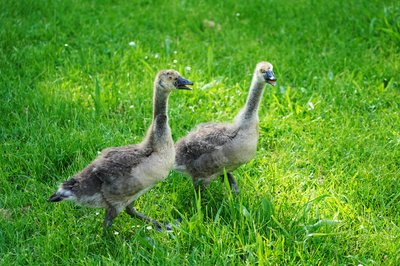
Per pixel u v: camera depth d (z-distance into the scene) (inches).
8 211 294.5
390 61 439.8
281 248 263.6
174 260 254.7
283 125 369.4
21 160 327.3
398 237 273.6
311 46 466.6
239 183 320.5
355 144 351.3
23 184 314.7
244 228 273.4
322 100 394.3
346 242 275.4
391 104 392.5
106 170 262.7
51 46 453.4
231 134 295.0
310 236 270.2
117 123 367.6
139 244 273.3
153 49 462.6
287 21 503.8
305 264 254.4
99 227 286.0
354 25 490.6
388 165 333.4
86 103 390.3
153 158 268.7
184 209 302.0
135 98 391.9
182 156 301.7
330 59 444.5
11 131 354.9
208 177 304.0
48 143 336.8
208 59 430.6
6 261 255.8
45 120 358.0
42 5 513.3
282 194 307.0
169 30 496.7
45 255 260.7
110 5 537.6
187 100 398.9
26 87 402.6
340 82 414.3
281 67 436.8
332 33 480.4
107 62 438.9
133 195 271.4
